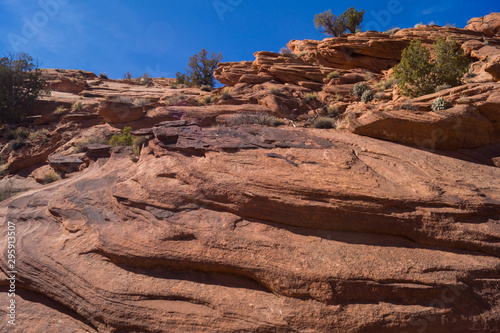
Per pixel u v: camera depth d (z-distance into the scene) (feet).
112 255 17.80
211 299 15.46
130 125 69.72
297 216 18.66
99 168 35.81
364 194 18.90
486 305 15.25
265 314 14.62
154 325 14.67
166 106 72.90
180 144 26.55
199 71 142.00
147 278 16.83
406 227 18.13
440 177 22.45
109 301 15.58
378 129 32.17
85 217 22.16
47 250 19.48
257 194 19.22
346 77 71.15
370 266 15.97
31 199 28.50
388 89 59.11
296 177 20.65
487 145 31.42
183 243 17.83
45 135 71.61
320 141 27.71
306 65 80.64
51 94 103.50
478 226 18.37
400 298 15.08
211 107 66.80
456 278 15.66
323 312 14.47
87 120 75.97
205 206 20.33
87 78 133.69
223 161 23.12
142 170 25.17
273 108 62.85
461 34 73.67
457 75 48.34
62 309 16.69
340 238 17.93
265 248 17.02
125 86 123.75
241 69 89.86
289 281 15.44
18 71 88.12
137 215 20.61
